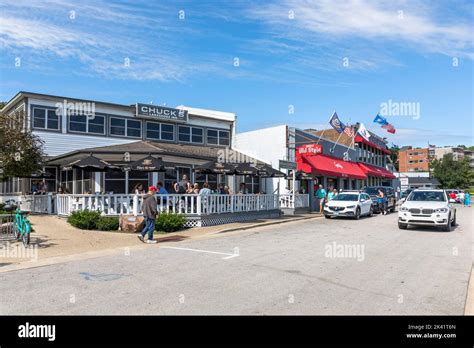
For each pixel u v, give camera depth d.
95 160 16.23
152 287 7.47
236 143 30.95
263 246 12.53
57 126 21.72
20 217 12.71
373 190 29.41
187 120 26.70
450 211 17.28
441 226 17.91
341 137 44.09
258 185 28.92
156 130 25.53
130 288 7.39
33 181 22.81
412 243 13.44
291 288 7.48
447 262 10.20
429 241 13.94
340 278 8.32
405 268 9.39
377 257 10.77
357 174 37.88
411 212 17.14
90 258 10.34
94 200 16.77
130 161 20.14
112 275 8.42
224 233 15.90
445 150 127.88
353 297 6.97
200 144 27.86
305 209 28.23
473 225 19.86
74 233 14.27
